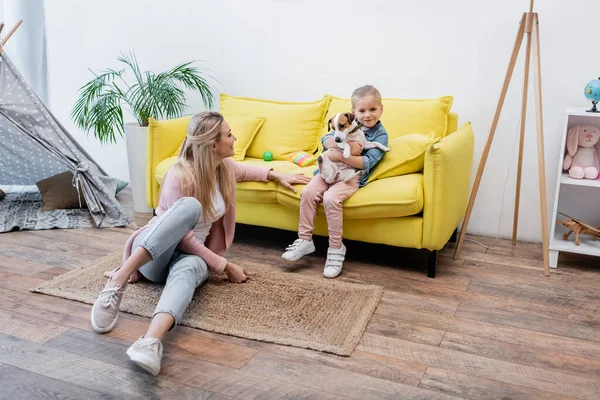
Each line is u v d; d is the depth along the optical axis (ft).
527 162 9.84
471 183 10.22
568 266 8.92
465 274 8.51
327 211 8.21
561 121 9.55
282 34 10.96
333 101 10.11
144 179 11.19
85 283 7.78
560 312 7.30
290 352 6.25
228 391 5.54
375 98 8.41
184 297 6.34
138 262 6.56
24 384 5.58
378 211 8.15
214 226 7.82
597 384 5.75
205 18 11.50
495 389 5.65
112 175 13.25
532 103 9.61
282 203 8.79
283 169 9.30
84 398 5.39
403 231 8.23
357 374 5.86
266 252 9.28
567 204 9.77
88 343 6.33
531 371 5.96
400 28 10.14
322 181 8.44
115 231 10.09
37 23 14.07
